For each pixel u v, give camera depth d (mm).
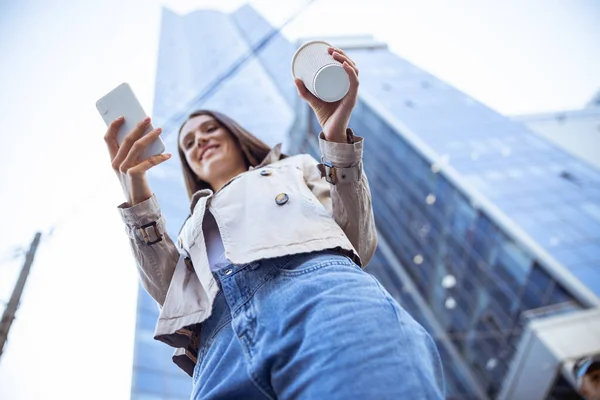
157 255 1149
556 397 13000
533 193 18422
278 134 22688
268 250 950
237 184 1175
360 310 791
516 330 14906
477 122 22844
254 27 26484
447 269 18516
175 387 9461
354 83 1020
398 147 22469
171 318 1049
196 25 26422
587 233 16312
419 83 24875
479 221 18031
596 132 21484
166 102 19359
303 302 844
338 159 1054
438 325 17812
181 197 12898
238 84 23734
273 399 806
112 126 1089
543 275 15258
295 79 1124
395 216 21734
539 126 21969
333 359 716
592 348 12781
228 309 973
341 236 1023
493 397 14586
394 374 691
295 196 1100
